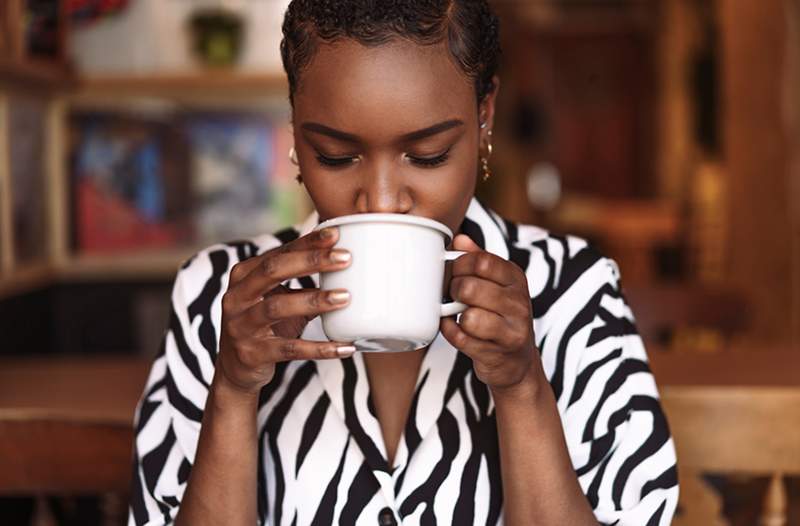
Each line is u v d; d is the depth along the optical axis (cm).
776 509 136
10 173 195
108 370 170
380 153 76
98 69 223
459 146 78
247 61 225
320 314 75
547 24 1291
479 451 93
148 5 222
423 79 74
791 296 370
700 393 135
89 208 230
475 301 71
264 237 106
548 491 82
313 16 75
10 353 191
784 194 369
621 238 779
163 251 237
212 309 100
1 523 164
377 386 96
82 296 230
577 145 1377
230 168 239
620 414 94
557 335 96
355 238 70
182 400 98
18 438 133
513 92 1079
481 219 101
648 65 1318
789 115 367
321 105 75
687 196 778
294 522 94
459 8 76
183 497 88
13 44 179
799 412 134
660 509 93
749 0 390
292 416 96
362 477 93
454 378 94
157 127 235
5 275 188
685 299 214
